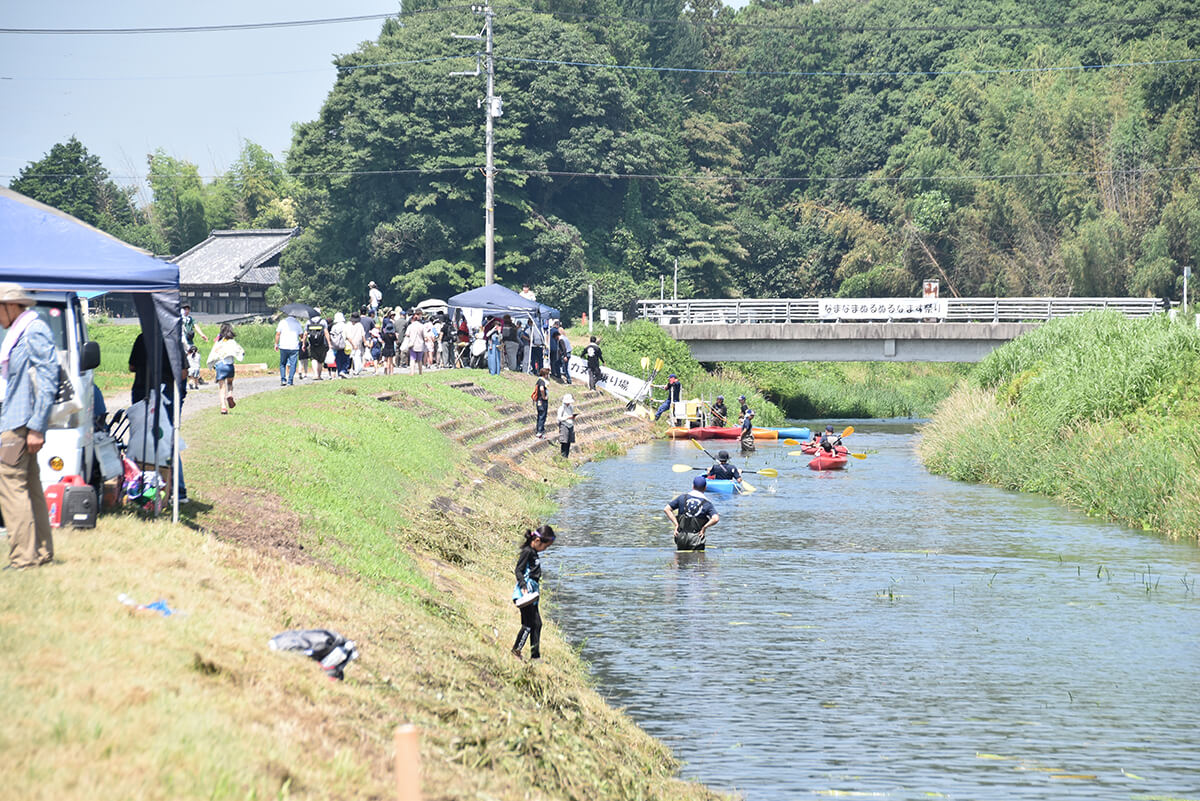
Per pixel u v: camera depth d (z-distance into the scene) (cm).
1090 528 5572
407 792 1248
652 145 19012
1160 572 4488
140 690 1572
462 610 3278
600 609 3878
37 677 1550
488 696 2373
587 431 9519
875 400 15175
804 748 2559
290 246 18300
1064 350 8288
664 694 2952
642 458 8869
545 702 2562
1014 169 19162
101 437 2847
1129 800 2255
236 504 3306
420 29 17800
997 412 8200
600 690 2983
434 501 4819
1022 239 19238
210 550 2641
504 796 1761
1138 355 6975
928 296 13362
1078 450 6669
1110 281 18000
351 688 1964
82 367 2589
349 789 1478
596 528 5528
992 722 2731
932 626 3647
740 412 12094
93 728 1420
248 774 1391
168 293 2795
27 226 2633
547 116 17262
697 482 5028
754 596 4078
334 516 3597
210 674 1753
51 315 2616
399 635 2545
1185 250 17625
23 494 2120
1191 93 18325
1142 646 3400
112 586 2088
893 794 2288
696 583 4297
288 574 2716
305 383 7488
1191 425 5953
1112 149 18262
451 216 16925
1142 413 6519
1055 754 2517
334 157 17288
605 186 19025
